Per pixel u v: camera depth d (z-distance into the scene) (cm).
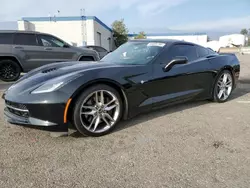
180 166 243
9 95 307
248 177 225
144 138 309
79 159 256
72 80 290
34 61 786
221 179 222
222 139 308
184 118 388
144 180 220
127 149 279
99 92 311
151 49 398
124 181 219
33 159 255
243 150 279
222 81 483
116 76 320
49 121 283
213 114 411
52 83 289
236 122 372
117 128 342
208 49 487
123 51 422
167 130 337
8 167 239
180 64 402
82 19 2638
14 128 338
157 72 364
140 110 353
